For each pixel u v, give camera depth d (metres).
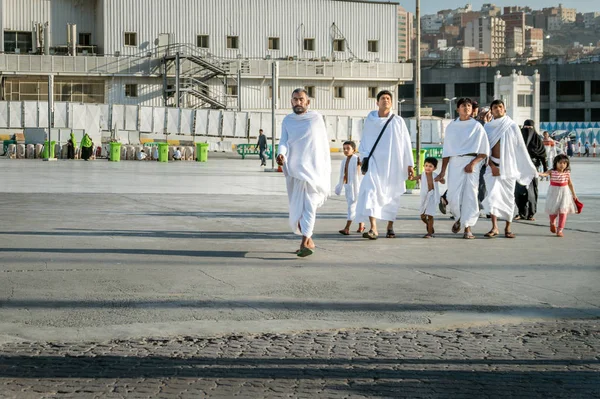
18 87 67.75
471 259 10.96
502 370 5.90
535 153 16.22
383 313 7.73
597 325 7.34
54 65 67.19
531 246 12.30
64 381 5.57
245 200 19.92
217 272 9.80
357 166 13.52
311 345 6.57
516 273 9.89
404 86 124.31
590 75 117.88
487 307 8.02
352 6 78.44
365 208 12.74
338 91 77.50
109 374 5.73
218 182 27.55
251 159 52.31
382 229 14.36
